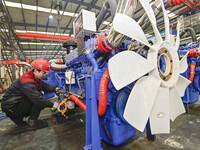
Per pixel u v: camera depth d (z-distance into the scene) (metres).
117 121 0.95
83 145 1.21
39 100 1.44
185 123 1.59
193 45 2.12
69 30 7.11
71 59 1.60
